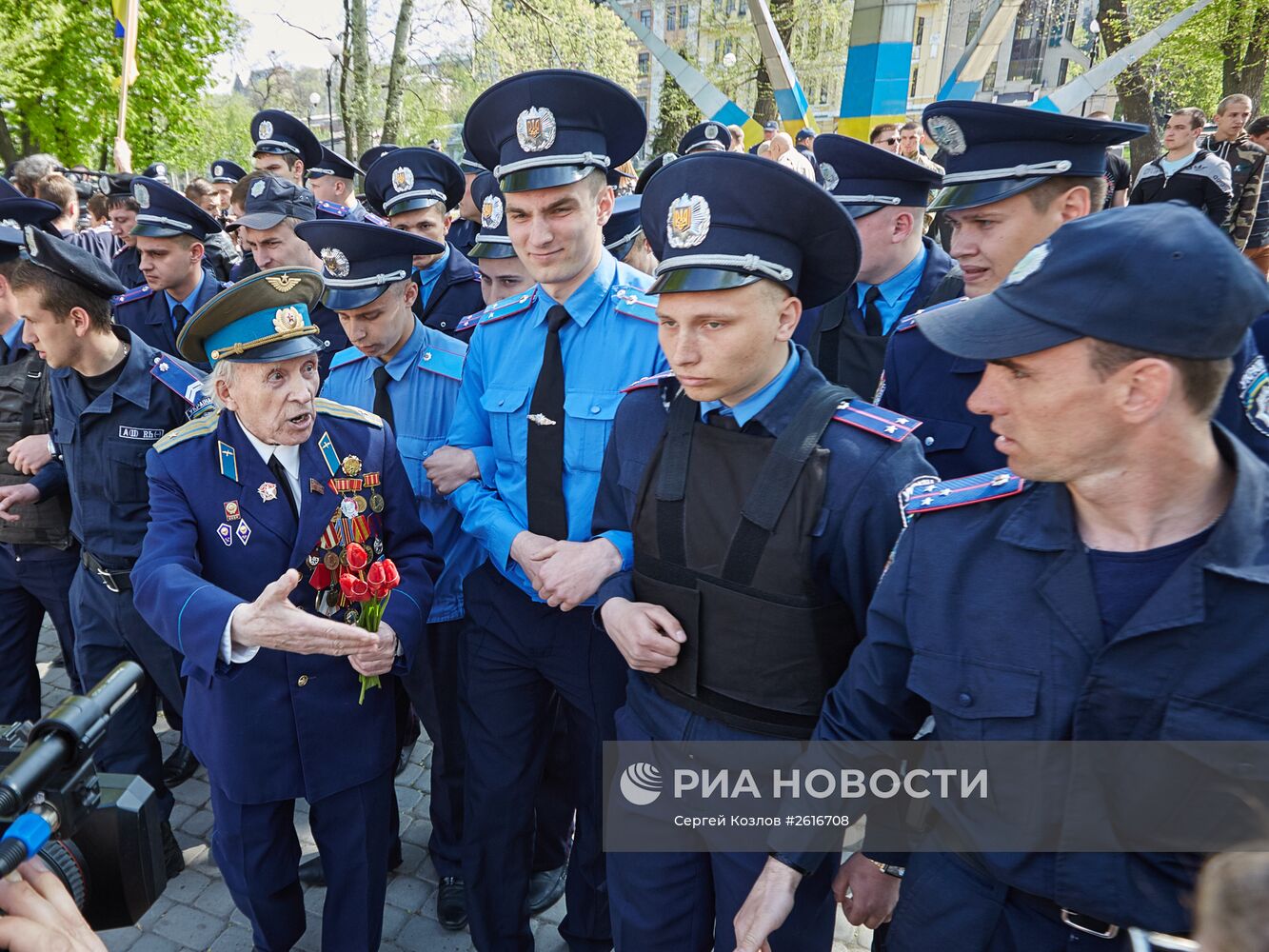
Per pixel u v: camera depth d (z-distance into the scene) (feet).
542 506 7.75
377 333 8.95
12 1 40.14
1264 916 2.29
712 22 82.53
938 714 4.39
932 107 6.92
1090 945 4.03
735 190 4.97
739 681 5.49
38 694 11.37
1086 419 3.48
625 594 6.25
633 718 6.32
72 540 10.32
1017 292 3.60
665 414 6.15
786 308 5.35
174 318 13.93
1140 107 60.29
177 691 9.67
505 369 8.11
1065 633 3.89
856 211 8.88
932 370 7.55
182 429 7.06
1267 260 26.08
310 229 8.55
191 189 24.97
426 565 7.84
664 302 5.31
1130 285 3.27
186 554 6.72
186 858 10.15
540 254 7.30
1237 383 5.24
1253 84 58.75
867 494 5.15
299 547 6.93
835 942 8.96
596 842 7.97
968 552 4.28
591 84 6.98
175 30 46.16
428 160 13.87
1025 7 104.01
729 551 5.41
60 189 20.79
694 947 6.18
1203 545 3.53
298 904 7.68
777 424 5.45
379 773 7.47
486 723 8.00
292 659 6.92
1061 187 6.75
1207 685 3.50
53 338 8.54
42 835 3.39
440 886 9.42
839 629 5.44
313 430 7.16
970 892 4.38
